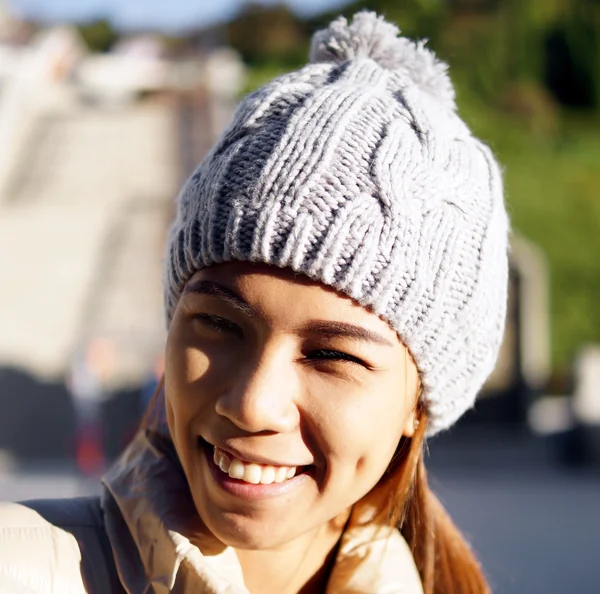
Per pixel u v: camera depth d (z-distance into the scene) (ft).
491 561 25.84
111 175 70.64
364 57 6.60
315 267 5.29
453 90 7.07
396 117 5.93
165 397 5.95
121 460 6.38
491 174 6.53
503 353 61.00
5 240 60.08
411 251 5.57
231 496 5.40
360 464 5.60
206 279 5.48
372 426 5.52
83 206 64.69
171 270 5.98
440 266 5.76
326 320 5.32
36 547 5.58
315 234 5.36
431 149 5.92
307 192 5.43
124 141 75.72
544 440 55.88
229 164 5.63
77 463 42.93
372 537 6.64
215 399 5.41
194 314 5.53
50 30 140.36
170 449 6.17
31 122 79.71
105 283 56.34
